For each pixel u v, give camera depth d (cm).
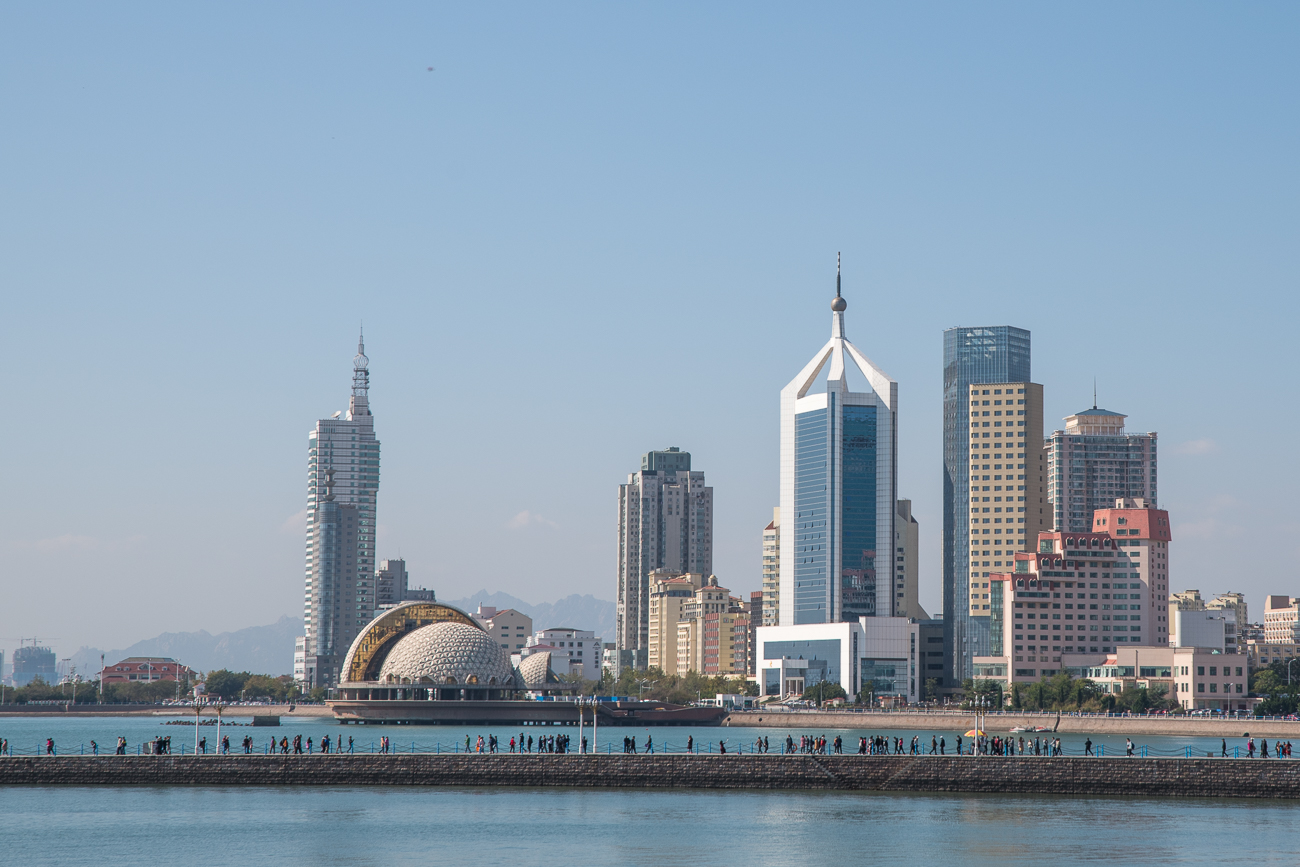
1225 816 16150
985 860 13588
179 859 13675
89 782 18200
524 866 13362
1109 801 17312
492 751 19675
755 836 14888
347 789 18175
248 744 19650
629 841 14600
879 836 14862
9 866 13350
